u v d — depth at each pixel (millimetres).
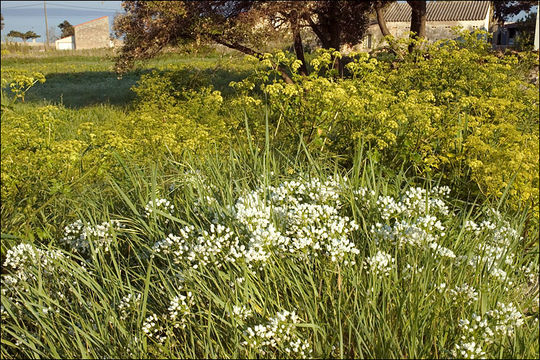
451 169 5105
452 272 3143
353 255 3037
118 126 7758
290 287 2852
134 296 2949
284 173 4629
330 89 5598
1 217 4398
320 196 3719
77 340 2600
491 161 4773
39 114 5805
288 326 2512
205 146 5754
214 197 3998
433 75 7770
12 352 3158
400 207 3615
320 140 5512
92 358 2676
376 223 3377
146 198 4020
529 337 2639
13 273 3709
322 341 2602
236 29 12820
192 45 13406
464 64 7707
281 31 13336
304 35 17500
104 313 2949
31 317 3164
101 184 4965
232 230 3311
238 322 2680
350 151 5520
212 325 2730
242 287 2854
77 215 4320
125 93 17250
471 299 2750
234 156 4941
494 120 5898
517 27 25453
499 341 2576
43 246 3762
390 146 5348
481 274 2998
